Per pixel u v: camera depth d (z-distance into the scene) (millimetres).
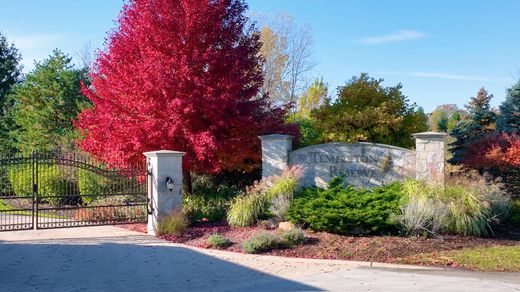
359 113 17641
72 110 27234
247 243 11125
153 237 12984
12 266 9609
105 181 17375
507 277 8727
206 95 14305
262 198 13961
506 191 15453
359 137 17641
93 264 9852
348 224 11867
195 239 12531
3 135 31469
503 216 12969
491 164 15258
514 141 15805
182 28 14836
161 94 14445
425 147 13984
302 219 12586
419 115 18828
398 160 14703
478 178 14180
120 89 14773
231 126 15570
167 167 13703
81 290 8016
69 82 27281
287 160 15570
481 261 9766
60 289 8062
